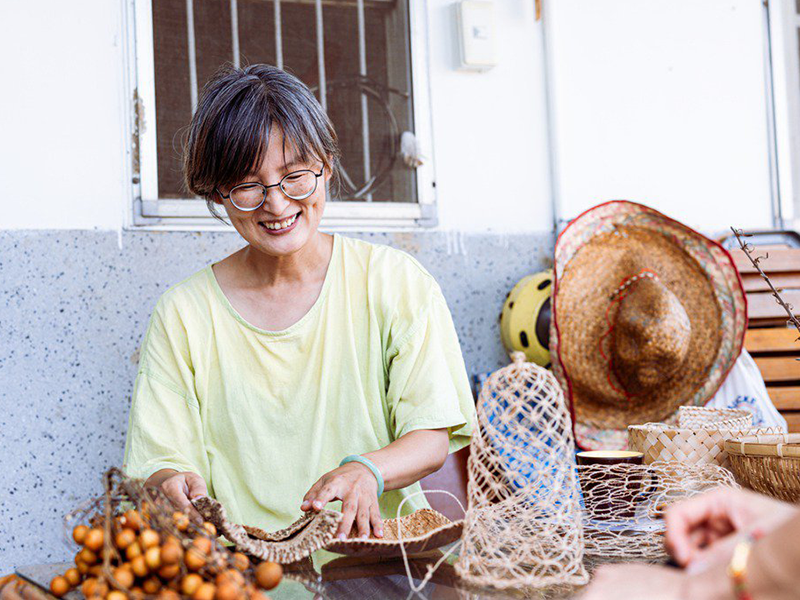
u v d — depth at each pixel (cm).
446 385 140
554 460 98
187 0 218
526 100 252
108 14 210
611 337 204
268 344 146
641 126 262
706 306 204
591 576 92
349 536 109
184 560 79
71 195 206
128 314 209
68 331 204
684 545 66
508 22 251
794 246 272
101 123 209
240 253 154
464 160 244
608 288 207
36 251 202
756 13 274
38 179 203
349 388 146
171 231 214
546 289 225
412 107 239
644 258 208
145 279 211
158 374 146
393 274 151
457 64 244
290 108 130
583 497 115
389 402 146
